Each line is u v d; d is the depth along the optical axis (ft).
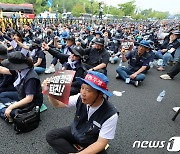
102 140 6.16
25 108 9.64
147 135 10.26
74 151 7.25
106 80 6.01
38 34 35.22
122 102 13.89
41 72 17.88
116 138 9.80
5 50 11.03
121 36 35.22
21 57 9.16
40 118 11.04
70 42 15.21
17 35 16.99
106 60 15.31
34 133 9.71
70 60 12.31
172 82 19.17
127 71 18.16
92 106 6.26
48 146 8.91
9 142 9.00
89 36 30.66
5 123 10.36
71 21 78.02
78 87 11.94
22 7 92.84
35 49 17.81
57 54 13.21
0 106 10.50
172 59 22.82
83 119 6.78
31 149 8.67
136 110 12.87
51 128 10.23
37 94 10.02
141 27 68.44
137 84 17.02
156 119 11.93
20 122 9.25
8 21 41.14
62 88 6.69
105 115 6.11
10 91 11.59
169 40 25.08
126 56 18.02
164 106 13.79
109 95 5.84
